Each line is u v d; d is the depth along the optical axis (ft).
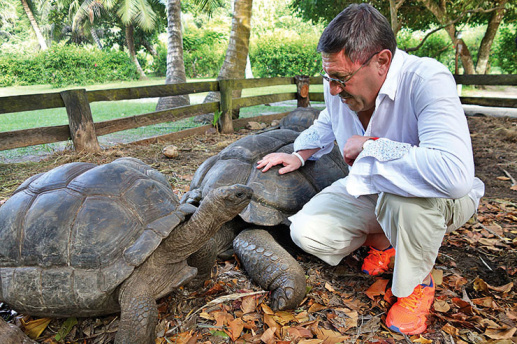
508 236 8.18
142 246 4.88
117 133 20.59
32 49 100.01
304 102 24.23
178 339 5.18
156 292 5.29
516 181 12.07
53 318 5.61
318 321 5.50
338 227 5.98
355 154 5.39
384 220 5.28
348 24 4.58
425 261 5.09
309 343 5.01
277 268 5.72
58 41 97.14
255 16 90.63
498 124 22.13
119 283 4.76
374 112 5.34
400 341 5.13
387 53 4.74
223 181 6.95
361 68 4.74
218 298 5.91
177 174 12.42
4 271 5.00
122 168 5.75
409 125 5.24
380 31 4.60
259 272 5.90
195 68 82.02
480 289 6.16
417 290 5.33
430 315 5.57
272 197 6.86
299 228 6.08
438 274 6.56
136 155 14.87
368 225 6.10
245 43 25.49
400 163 4.70
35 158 15.01
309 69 63.72
